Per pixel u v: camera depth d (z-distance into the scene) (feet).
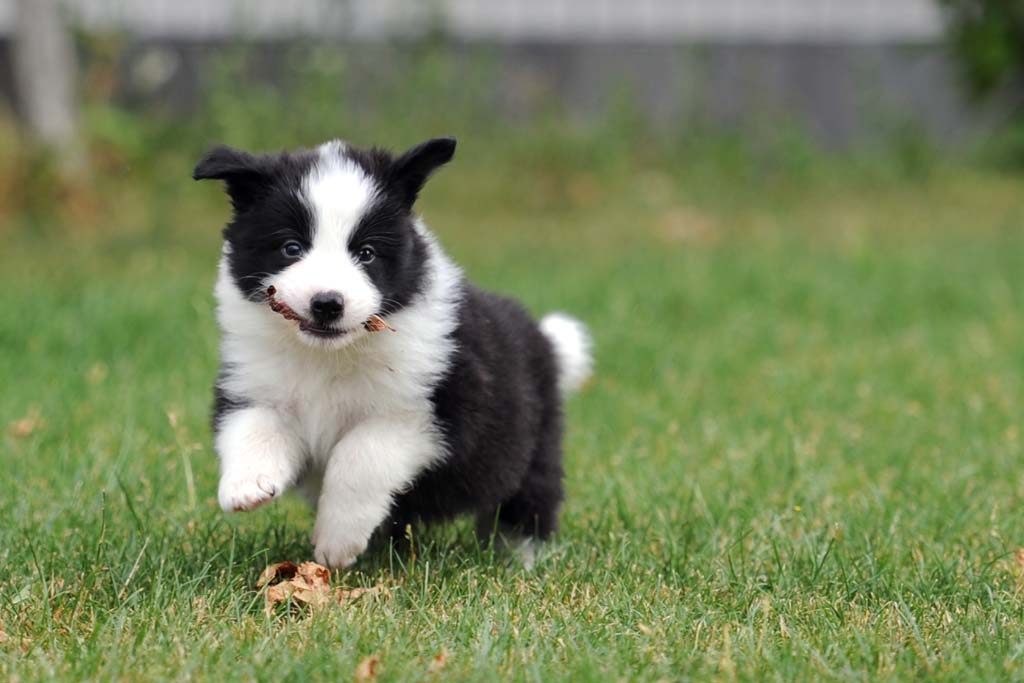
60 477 27.37
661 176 75.92
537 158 73.20
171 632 19.40
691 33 85.51
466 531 25.62
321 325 20.98
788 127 79.10
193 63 77.61
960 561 23.62
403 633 19.62
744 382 39.58
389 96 73.82
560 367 26.40
